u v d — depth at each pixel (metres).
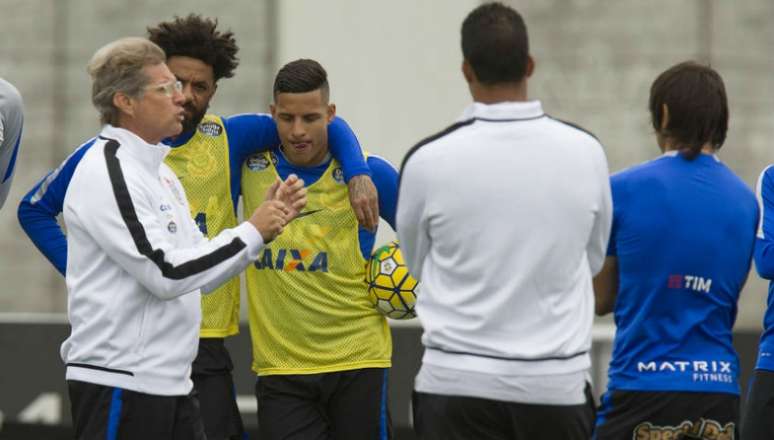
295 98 17.30
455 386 13.66
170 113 14.79
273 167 18.12
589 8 33.03
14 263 33.50
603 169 13.95
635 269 15.08
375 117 31.23
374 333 18.23
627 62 33.06
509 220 13.56
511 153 13.61
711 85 15.16
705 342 15.10
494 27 13.73
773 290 17.56
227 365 18.33
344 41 31.42
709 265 14.98
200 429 15.30
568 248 13.64
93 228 14.28
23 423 30.88
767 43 33.06
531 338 13.58
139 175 14.56
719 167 15.36
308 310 17.94
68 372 14.85
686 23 33.03
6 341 31.23
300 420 18.09
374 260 18.17
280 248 17.89
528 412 13.65
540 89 33.25
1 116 18.53
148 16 33.38
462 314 13.68
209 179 18.00
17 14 33.66
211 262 14.38
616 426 15.37
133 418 14.55
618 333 15.41
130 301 14.45
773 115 33.12
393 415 29.67
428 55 31.17
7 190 19.52
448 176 13.63
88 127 33.72
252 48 32.88
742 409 30.22
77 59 33.66
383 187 18.14
